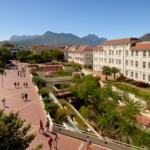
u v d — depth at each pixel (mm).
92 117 33250
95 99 34000
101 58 60844
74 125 23453
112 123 26391
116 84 39594
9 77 50781
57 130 17906
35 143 15422
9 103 26578
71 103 42188
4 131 9320
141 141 20500
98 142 16578
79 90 38156
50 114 22250
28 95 31500
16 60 111250
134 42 44469
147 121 25641
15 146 9422
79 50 81938
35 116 21453
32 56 95438
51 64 87500
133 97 31234
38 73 61875
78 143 16312
